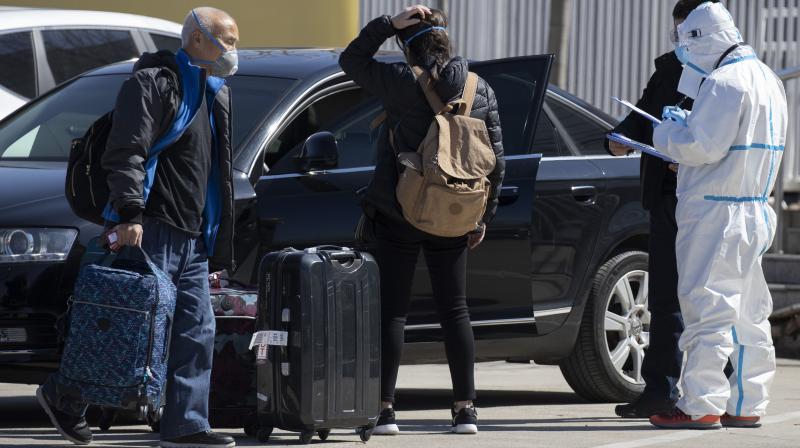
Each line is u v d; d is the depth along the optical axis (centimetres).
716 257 2319
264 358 2139
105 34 4119
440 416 2667
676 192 2373
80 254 2259
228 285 2389
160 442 2095
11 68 3853
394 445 2175
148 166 1986
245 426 2275
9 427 2423
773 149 2336
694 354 2370
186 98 2006
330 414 2134
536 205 2712
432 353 2586
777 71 4041
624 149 2534
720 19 2331
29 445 2138
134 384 1969
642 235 2927
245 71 2667
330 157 2408
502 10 5334
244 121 2516
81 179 2008
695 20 2341
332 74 2636
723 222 2317
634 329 2889
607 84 5050
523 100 2661
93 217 2036
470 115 2220
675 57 2495
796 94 4438
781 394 3041
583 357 2827
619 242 2847
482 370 3684
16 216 2259
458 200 2159
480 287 2562
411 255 2253
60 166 2509
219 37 2014
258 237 2406
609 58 5044
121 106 1948
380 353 2216
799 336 4022
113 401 1978
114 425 2442
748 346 2425
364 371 2172
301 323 2098
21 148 2664
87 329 1967
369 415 2186
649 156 2492
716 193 2316
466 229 2200
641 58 5009
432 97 2178
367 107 2639
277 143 2506
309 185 2472
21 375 2336
